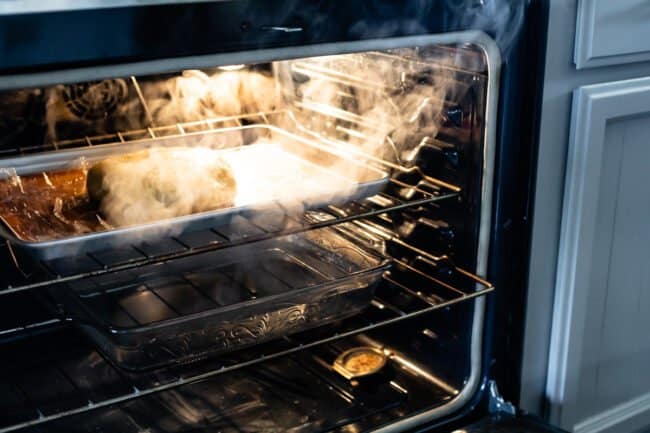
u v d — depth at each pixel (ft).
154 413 3.46
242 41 2.62
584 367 3.85
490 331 3.49
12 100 3.44
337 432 3.36
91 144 3.71
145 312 3.50
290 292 3.24
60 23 2.32
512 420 3.44
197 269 3.83
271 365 3.86
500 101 3.20
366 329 3.28
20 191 3.44
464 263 3.47
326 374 3.79
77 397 3.52
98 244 2.94
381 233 3.92
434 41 2.95
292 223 3.55
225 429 3.39
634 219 3.81
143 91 3.74
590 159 3.43
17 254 3.43
